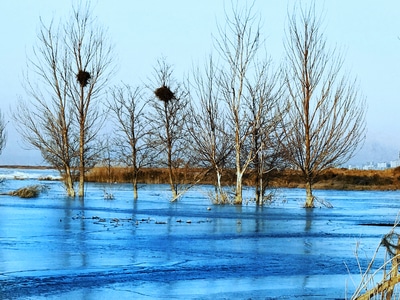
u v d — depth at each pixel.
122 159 49.81
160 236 23.69
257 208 41.16
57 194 55.06
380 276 15.35
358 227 28.27
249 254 19.11
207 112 45.88
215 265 16.92
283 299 12.77
